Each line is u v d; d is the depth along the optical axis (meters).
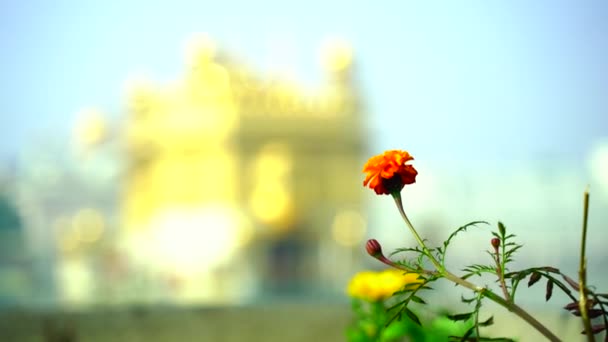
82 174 37.72
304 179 38.44
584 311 1.55
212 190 38.41
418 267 1.60
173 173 39.28
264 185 36.97
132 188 39.84
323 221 36.88
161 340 3.67
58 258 32.50
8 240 23.67
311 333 3.78
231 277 31.56
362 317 3.17
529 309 3.74
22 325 3.71
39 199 35.28
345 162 39.53
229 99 38.84
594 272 22.03
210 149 39.09
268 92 39.41
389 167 1.66
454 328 3.05
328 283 34.31
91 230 34.12
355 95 40.00
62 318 3.80
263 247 33.94
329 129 38.91
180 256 31.52
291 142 38.72
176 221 36.25
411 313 1.58
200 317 3.85
